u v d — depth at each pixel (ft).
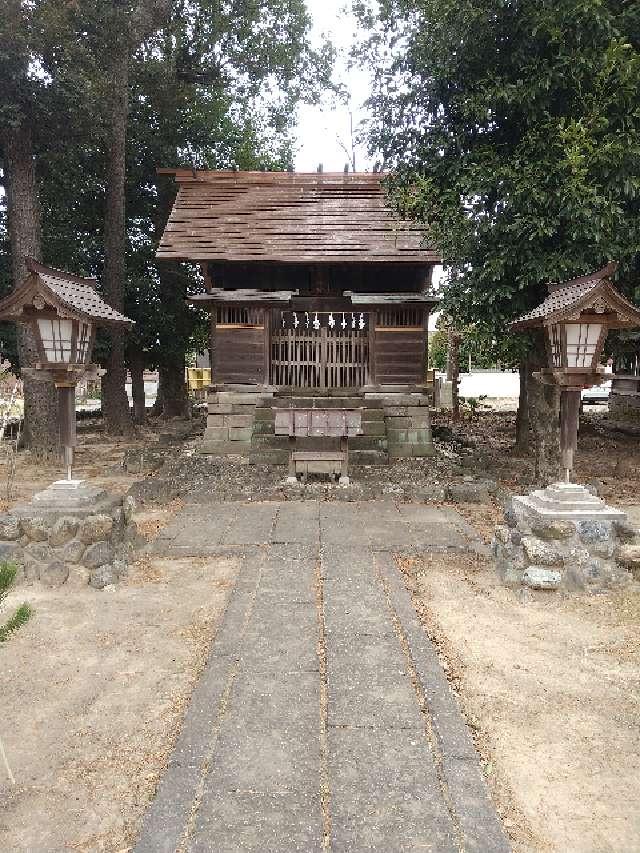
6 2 30.96
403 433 36.32
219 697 11.41
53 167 41.29
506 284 27.12
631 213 26.21
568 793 9.13
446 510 25.86
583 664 12.97
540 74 24.89
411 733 10.36
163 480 29.25
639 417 54.29
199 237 38.58
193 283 56.49
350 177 42.96
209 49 53.06
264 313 37.99
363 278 40.78
